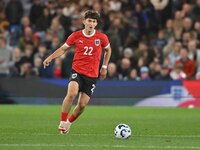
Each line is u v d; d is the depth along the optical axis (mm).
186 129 43719
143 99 72000
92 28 38000
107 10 80875
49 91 72062
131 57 75875
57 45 77250
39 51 75938
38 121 49531
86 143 33750
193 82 71750
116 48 77000
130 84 72062
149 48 76750
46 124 46594
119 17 80688
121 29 80125
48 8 83688
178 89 71812
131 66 75562
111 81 72062
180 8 83938
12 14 85500
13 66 77000
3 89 72438
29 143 33531
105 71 39594
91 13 38000
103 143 33844
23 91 72250
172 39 78062
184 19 79000
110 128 43688
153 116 57000
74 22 79250
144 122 49938
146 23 82562
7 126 44594
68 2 82438
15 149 30969
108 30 78938
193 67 74188
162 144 33750
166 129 43594
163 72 73875
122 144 33469
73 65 38219
